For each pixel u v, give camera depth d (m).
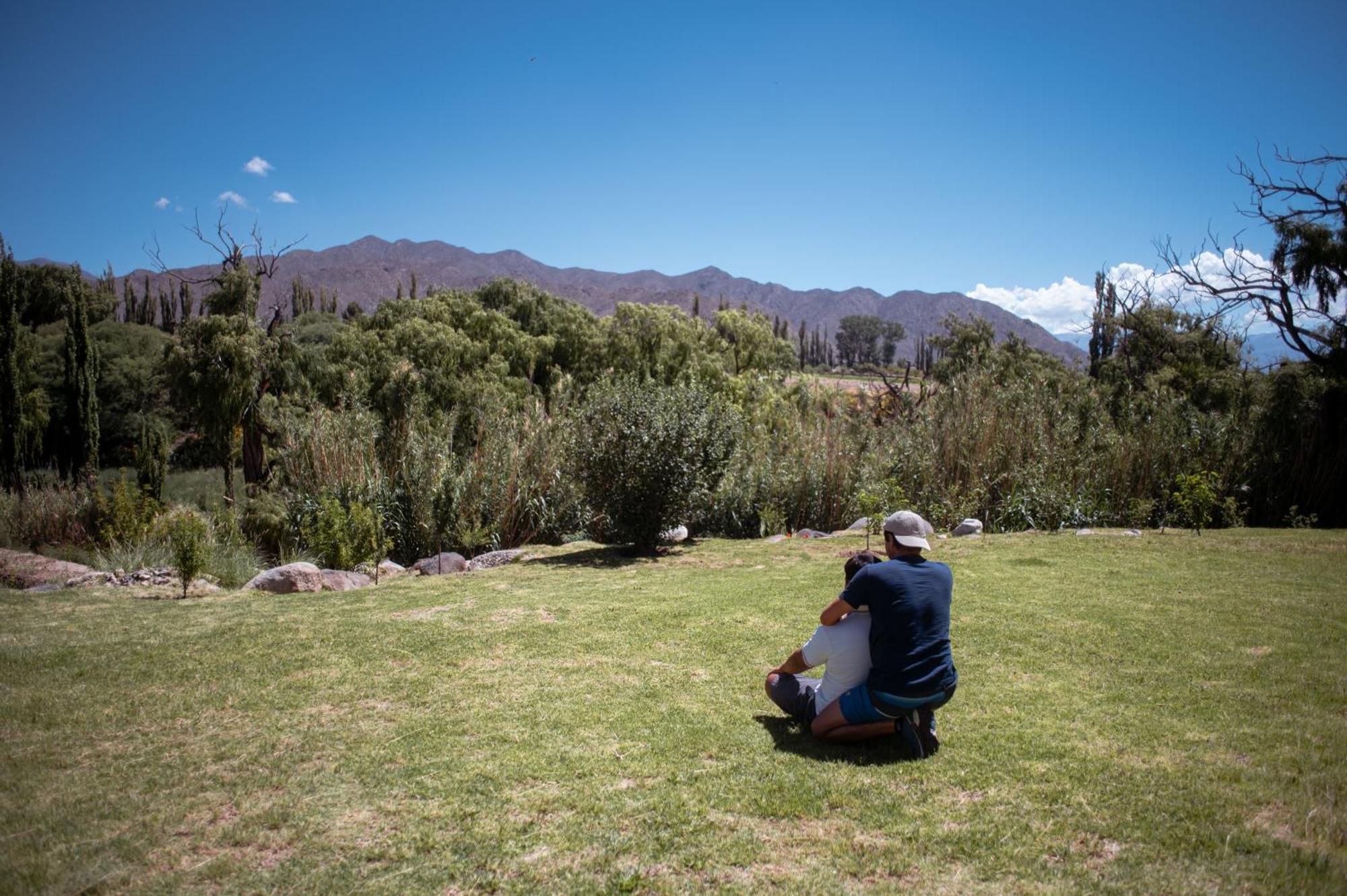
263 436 26.58
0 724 4.72
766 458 16.09
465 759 4.18
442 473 13.95
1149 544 11.46
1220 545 11.28
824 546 12.14
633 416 11.84
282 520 13.59
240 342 26.05
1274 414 15.87
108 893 2.94
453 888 2.99
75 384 38.28
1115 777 3.90
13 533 15.23
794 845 3.31
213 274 28.27
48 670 5.82
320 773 4.01
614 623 7.07
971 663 5.79
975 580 8.79
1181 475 14.33
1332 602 7.59
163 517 13.81
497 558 11.84
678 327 41.12
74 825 3.45
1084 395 17.48
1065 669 5.63
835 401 25.22
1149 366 28.00
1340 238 20.48
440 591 8.84
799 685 4.71
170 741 4.45
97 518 14.90
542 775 3.98
